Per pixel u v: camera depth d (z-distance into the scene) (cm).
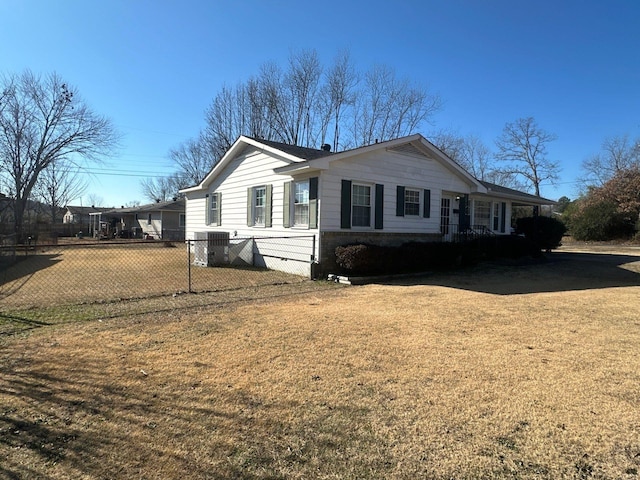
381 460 227
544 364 375
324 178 999
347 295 753
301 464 223
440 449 237
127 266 1219
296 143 2894
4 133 2920
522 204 2016
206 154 3359
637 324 530
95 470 216
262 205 1250
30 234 2461
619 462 225
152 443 242
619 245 2630
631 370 360
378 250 976
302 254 1047
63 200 4781
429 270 1123
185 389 316
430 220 1289
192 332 477
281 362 378
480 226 1552
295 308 623
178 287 820
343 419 271
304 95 2861
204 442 243
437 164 1313
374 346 427
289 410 283
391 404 293
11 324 510
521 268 1223
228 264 1267
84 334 465
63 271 1082
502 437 250
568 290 822
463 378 341
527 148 4197
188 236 1803
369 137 2936
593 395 308
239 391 313
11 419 267
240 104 2906
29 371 350
